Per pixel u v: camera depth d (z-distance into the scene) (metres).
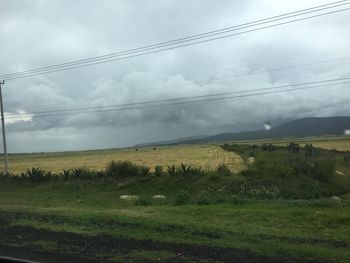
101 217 15.90
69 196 30.27
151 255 9.59
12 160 121.25
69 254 9.80
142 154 116.69
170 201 23.30
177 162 68.12
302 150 67.81
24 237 12.23
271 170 31.50
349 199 23.94
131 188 31.67
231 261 8.98
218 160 69.38
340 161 47.84
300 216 15.74
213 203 21.80
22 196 30.47
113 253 9.88
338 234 12.61
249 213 16.69
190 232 12.55
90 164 75.88
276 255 9.53
